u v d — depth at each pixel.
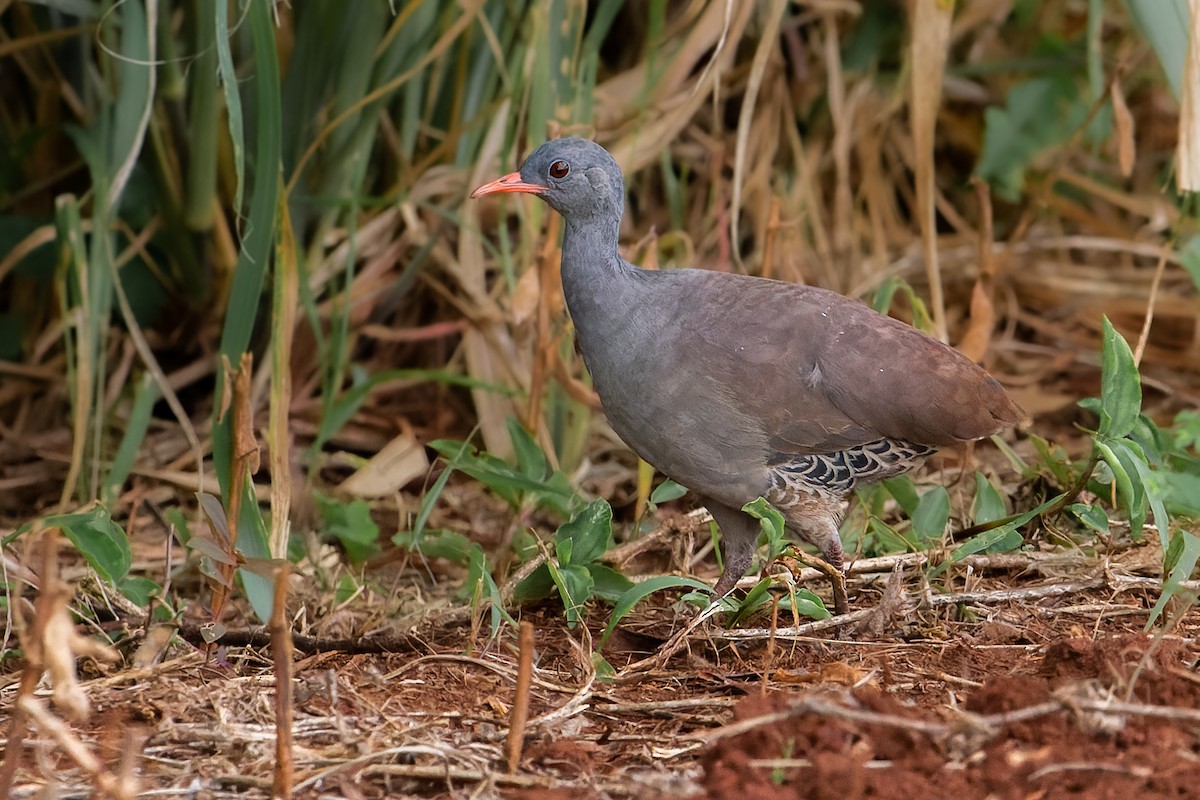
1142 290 14.62
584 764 6.80
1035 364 13.82
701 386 8.55
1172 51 9.69
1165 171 15.34
